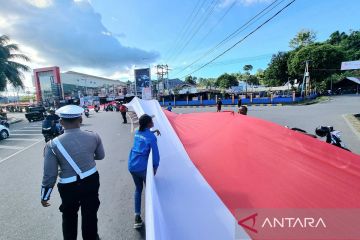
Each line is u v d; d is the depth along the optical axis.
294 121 14.08
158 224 2.41
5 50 32.78
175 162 4.50
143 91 53.47
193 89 64.44
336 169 3.20
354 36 67.31
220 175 3.63
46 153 2.43
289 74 54.72
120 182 5.39
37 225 3.79
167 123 8.05
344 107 21.53
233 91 64.88
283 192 2.96
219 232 2.51
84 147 2.56
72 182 2.47
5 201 4.79
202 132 6.18
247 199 2.96
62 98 69.12
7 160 8.60
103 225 3.62
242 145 4.35
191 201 3.09
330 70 47.25
